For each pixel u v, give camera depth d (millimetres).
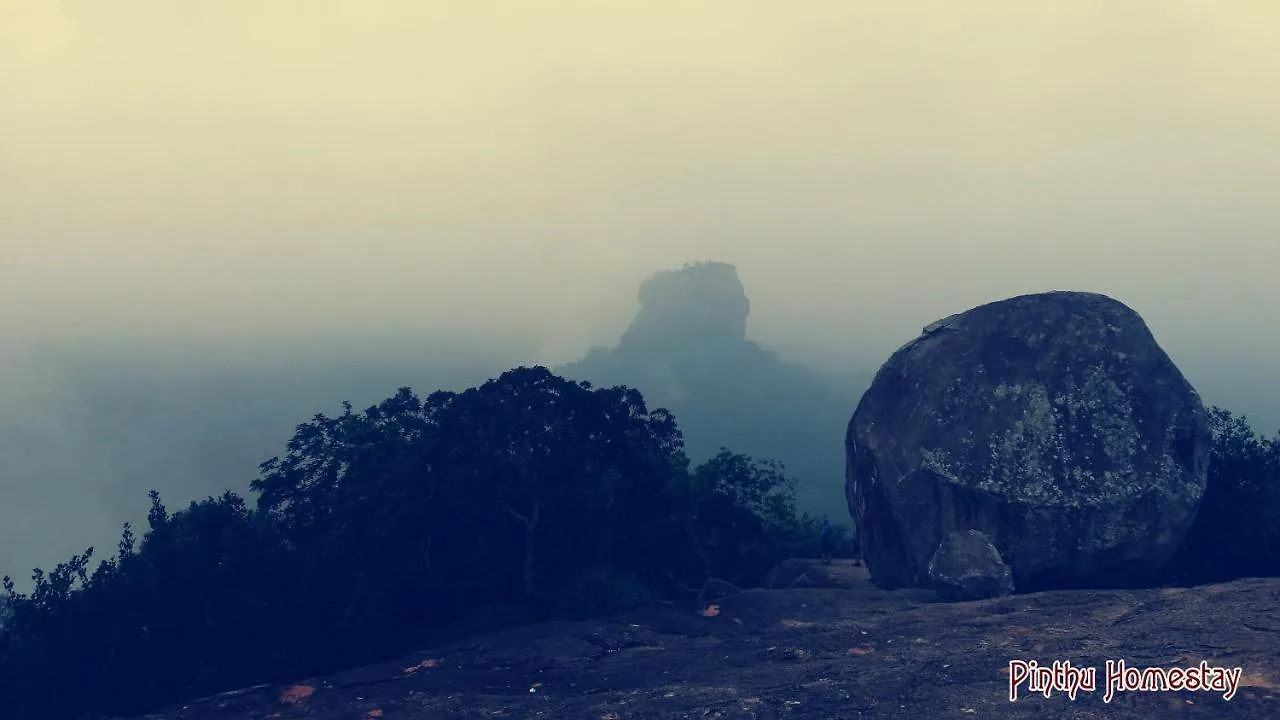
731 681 14328
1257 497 23672
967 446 23812
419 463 21078
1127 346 23859
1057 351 24234
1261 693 11391
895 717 11797
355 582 20688
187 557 19766
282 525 22234
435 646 19734
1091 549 21953
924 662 14305
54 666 17719
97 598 18781
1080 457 22625
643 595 21359
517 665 16578
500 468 20875
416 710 14016
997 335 25281
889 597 21734
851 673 14062
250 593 19656
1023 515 22406
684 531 22578
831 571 28469
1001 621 16891
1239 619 15008
